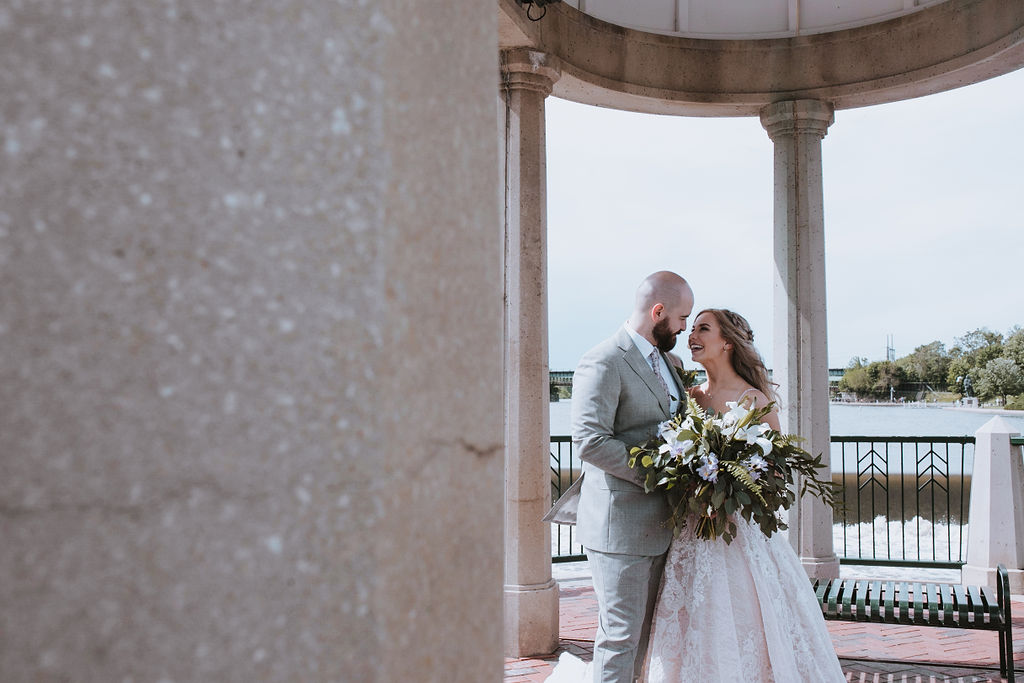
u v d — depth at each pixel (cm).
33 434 54
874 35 642
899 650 529
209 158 58
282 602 58
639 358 363
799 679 342
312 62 61
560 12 564
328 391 60
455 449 72
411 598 64
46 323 55
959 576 727
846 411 2948
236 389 58
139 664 55
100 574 55
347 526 59
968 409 2980
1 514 53
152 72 57
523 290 526
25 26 55
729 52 664
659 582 357
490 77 83
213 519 57
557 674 444
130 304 56
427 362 68
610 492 352
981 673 482
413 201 66
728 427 344
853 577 727
